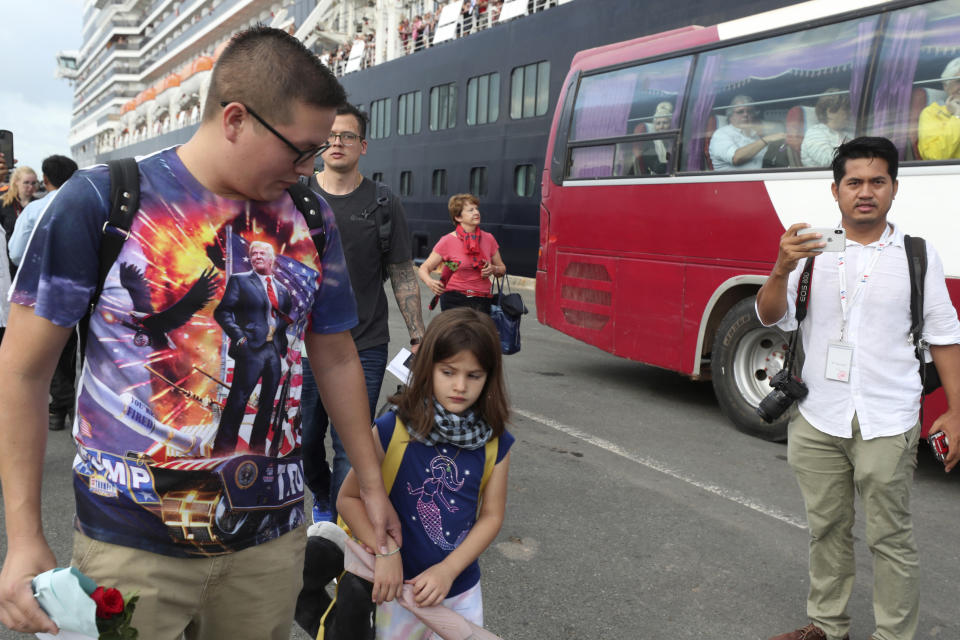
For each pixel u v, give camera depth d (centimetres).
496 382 199
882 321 257
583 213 724
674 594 315
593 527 382
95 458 135
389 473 199
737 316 579
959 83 457
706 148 604
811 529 274
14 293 131
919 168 472
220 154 136
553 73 1502
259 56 133
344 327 169
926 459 532
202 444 137
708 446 537
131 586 135
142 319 133
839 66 520
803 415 271
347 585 188
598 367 829
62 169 512
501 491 204
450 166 1870
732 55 591
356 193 319
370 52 2642
